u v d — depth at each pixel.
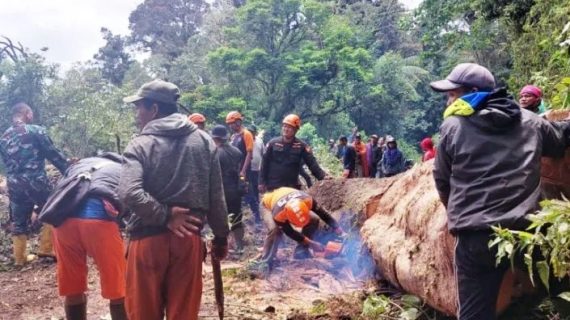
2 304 6.28
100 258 4.41
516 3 12.70
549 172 3.76
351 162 14.61
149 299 3.64
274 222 7.00
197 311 3.76
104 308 5.92
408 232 4.94
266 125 39.56
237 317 5.39
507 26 13.31
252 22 41.78
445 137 3.37
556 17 8.11
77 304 4.54
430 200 4.60
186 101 39.25
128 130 18.64
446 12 17.61
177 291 3.68
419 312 4.75
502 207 3.13
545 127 3.36
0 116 18.34
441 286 4.17
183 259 3.66
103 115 18.17
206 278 7.00
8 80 18.56
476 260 3.18
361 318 4.94
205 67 45.41
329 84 42.03
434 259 4.30
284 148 7.91
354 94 42.81
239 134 10.10
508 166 3.19
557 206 2.94
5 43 19.14
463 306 3.26
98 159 4.74
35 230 10.02
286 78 40.09
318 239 7.33
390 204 5.80
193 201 3.62
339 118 43.03
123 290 4.47
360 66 42.03
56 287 7.00
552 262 2.98
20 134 8.09
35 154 8.16
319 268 6.75
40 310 6.04
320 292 6.12
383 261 5.21
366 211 6.33
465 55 19.44
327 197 8.39
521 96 5.68
